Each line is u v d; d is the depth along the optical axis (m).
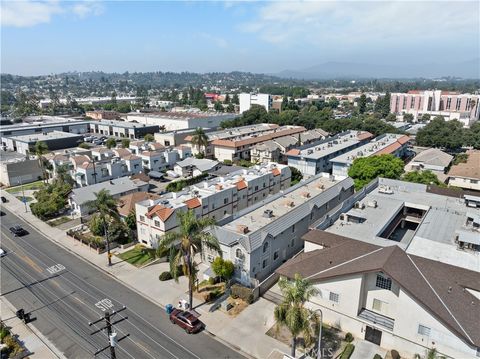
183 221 42.81
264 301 47.91
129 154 113.75
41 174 109.44
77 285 52.66
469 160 111.19
